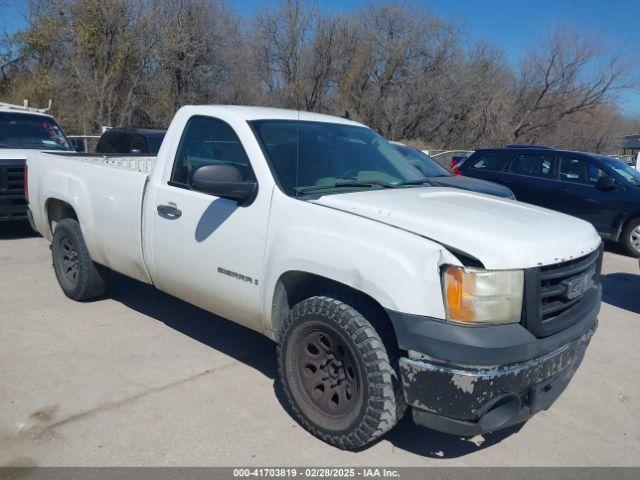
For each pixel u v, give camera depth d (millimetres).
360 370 3141
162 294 6012
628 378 4676
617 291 7418
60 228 5609
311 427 3471
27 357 4402
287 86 32688
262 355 4637
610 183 9961
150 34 26250
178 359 4488
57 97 25297
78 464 3158
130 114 26312
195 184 3615
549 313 3141
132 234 4648
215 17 28344
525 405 3111
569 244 3266
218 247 3910
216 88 29250
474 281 2887
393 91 34375
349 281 3156
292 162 3881
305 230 3408
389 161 4570
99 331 4973
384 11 33875
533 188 10898
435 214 3340
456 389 2869
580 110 36406
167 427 3535
